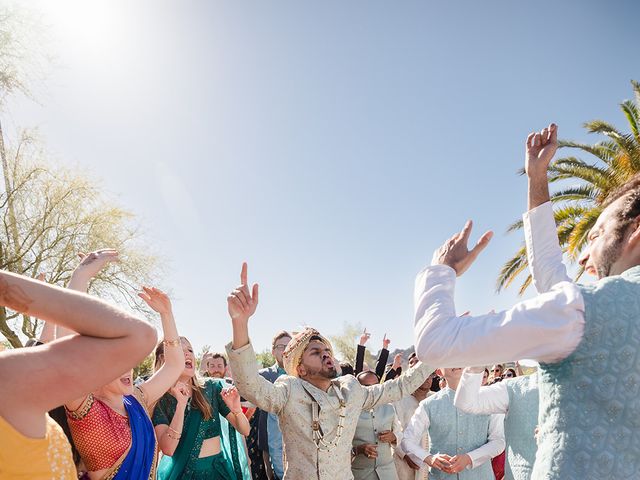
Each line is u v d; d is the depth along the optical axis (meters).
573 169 14.52
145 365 13.49
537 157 2.08
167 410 3.91
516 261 15.81
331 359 3.66
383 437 4.80
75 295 1.36
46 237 17.00
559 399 1.46
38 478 1.35
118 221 17.89
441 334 1.54
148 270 18.16
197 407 4.05
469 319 1.54
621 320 1.41
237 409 4.08
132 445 2.46
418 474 5.29
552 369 1.49
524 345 1.45
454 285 1.69
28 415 1.33
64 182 17.17
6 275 1.28
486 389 3.36
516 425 3.26
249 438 6.81
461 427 4.23
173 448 3.61
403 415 5.90
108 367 1.36
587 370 1.41
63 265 17.34
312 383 3.66
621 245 1.63
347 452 3.54
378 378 5.80
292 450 3.46
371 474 4.68
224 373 6.99
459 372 4.33
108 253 2.36
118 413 2.50
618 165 13.90
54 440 1.47
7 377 1.30
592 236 1.75
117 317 1.37
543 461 1.47
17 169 16.67
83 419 2.35
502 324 1.46
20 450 1.32
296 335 3.79
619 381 1.37
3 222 16.39
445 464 4.02
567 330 1.42
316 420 3.43
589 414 1.40
